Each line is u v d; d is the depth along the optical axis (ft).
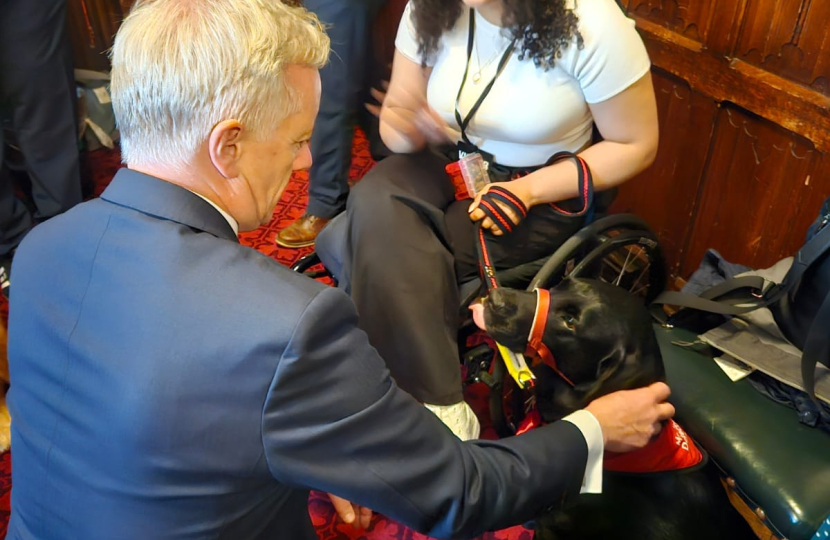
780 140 5.74
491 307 4.11
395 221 4.55
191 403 2.36
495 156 5.14
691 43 6.28
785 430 4.35
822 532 3.82
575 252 4.94
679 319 5.21
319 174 7.90
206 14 2.49
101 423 2.47
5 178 7.61
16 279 2.78
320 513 5.40
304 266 5.63
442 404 4.50
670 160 6.89
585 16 4.46
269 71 2.52
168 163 2.63
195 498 2.45
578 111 4.82
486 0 4.32
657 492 4.63
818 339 4.18
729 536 4.50
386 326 4.50
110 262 2.56
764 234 6.15
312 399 2.41
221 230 2.70
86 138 9.39
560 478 3.12
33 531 2.80
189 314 2.40
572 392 4.09
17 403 2.80
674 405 4.67
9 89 7.32
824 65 5.22
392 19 7.93
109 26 10.70
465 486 2.77
